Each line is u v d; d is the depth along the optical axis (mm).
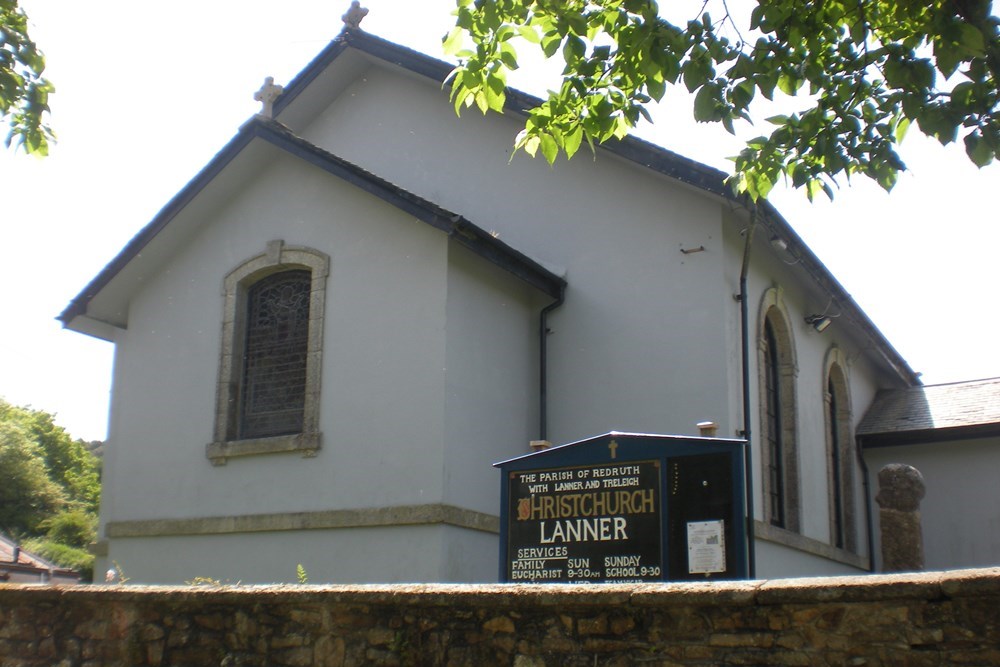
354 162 16500
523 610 5645
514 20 7562
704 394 12984
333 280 12875
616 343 13672
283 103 16719
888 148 7883
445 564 11328
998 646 4625
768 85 7555
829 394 17547
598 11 7699
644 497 8211
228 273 13609
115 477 13641
